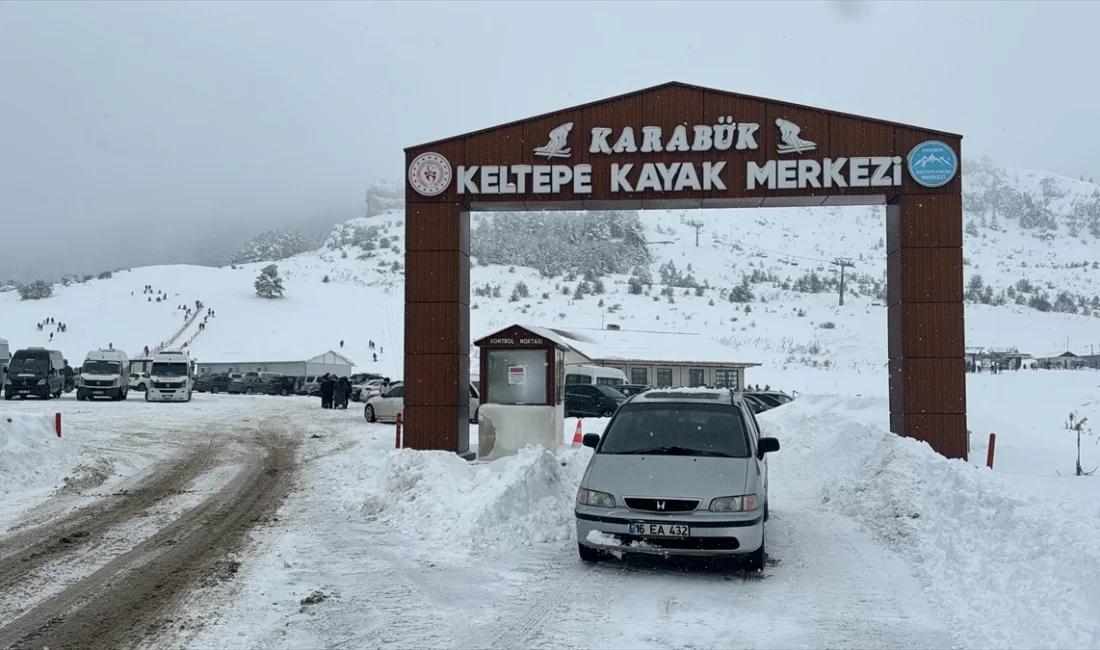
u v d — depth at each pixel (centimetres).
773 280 13762
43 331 9188
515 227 17250
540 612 650
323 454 1811
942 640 582
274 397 5053
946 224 1433
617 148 1511
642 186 1502
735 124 1485
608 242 16088
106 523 1026
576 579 755
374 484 1253
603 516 771
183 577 754
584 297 11069
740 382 5516
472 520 929
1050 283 15375
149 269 13212
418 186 1557
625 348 5622
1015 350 7750
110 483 1370
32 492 1269
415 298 1561
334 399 3703
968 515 879
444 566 802
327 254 17575
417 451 1287
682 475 795
